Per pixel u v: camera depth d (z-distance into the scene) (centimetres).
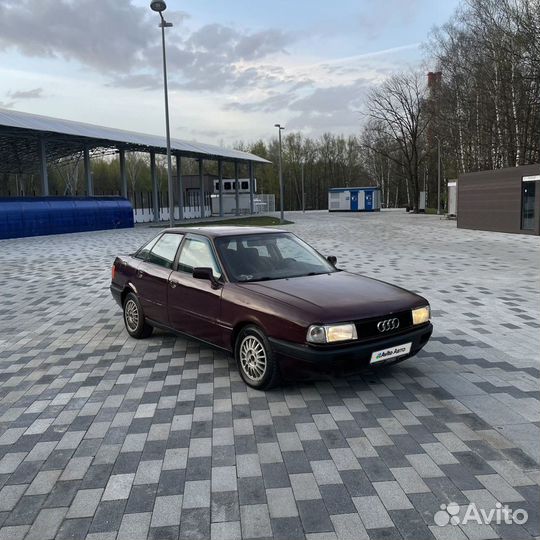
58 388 489
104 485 315
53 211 2866
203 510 286
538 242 1802
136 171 8094
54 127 2938
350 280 511
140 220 4319
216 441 369
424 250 1628
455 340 617
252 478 318
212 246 537
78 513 287
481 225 2466
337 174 9238
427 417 400
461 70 3781
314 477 317
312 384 477
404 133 5238
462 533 263
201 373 518
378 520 274
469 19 3522
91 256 1688
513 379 482
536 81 2902
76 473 330
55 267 1426
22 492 310
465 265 1266
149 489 309
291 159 9200
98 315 812
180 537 264
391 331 439
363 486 306
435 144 5241
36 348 631
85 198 3209
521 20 2875
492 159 3694
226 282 496
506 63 3170
